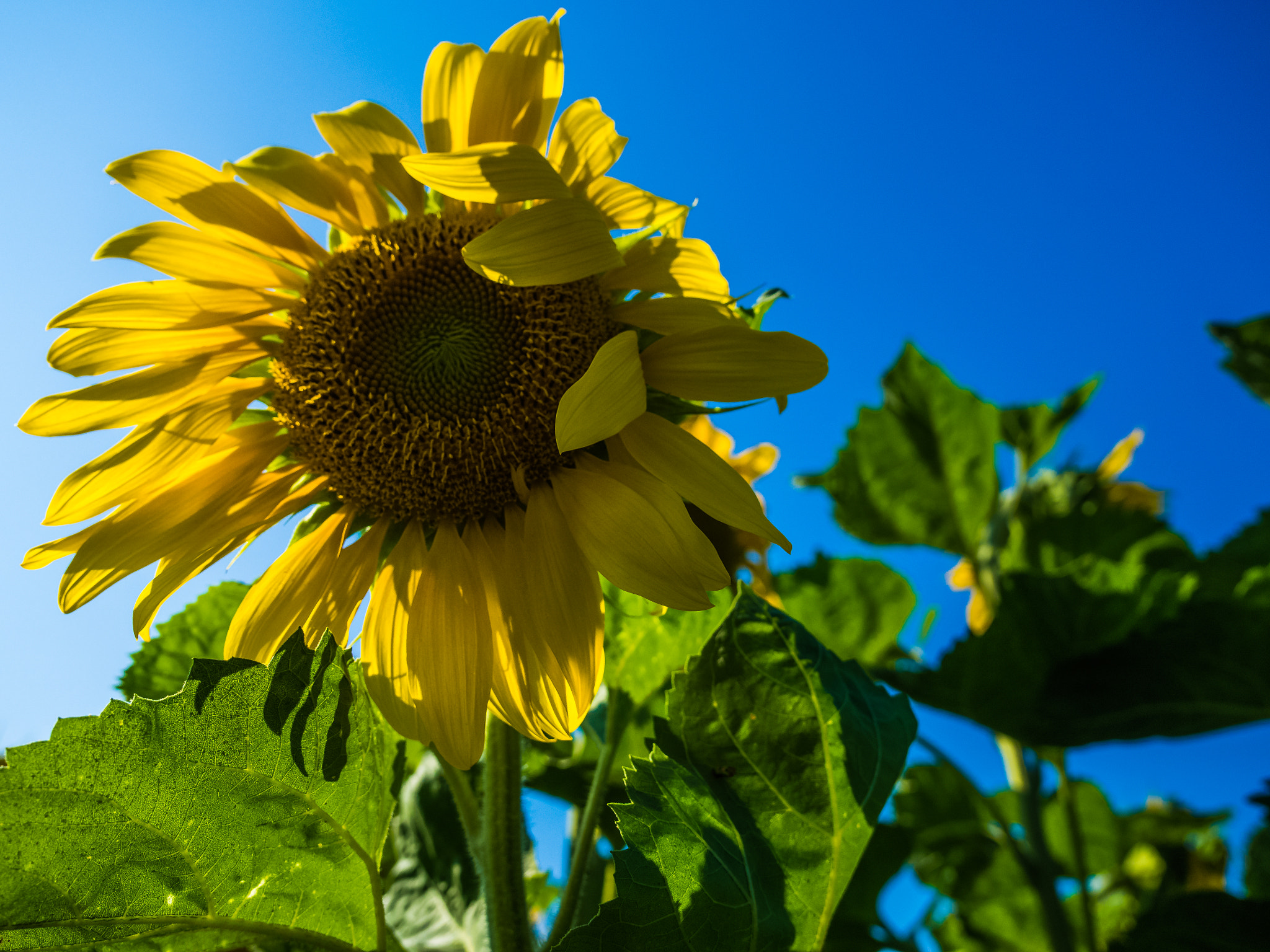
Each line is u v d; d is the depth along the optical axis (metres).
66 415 0.30
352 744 0.25
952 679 0.45
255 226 0.32
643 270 0.32
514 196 0.28
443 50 0.31
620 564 0.28
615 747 0.34
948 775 0.55
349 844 0.25
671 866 0.25
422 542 0.31
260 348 0.33
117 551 0.29
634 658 0.35
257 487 0.32
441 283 0.32
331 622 0.30
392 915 0.40
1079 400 0.58
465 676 0.28
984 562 0.57
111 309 0.30
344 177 0.32
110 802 0.23
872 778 0.28
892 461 0.57
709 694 0.29
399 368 0.32
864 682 0.31
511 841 0.29
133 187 0.30
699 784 0.27
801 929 0.27
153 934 0.24
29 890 0.22
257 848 0.24
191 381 0.31
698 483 0.28
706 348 0.30
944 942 0.56
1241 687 0.44
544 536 0.30
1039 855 0.48
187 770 0.23
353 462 0.32
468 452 0.31
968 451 0.57
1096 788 0.59
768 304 0.32
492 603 0.30
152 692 0.37
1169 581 0.47
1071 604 0.47
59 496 0.30
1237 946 0.39
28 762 0.22
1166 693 0.44
